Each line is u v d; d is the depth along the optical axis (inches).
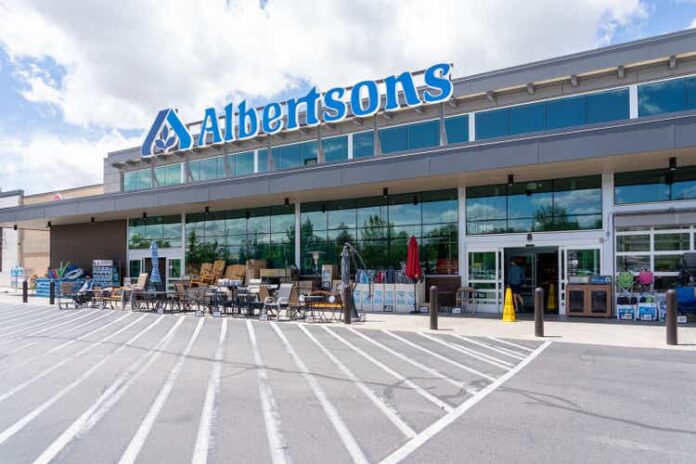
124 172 1238.3
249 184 821.9
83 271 1198.3
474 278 743.1
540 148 597.0
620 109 683.4
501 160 619.2
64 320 666.8
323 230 882.1
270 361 382.0
